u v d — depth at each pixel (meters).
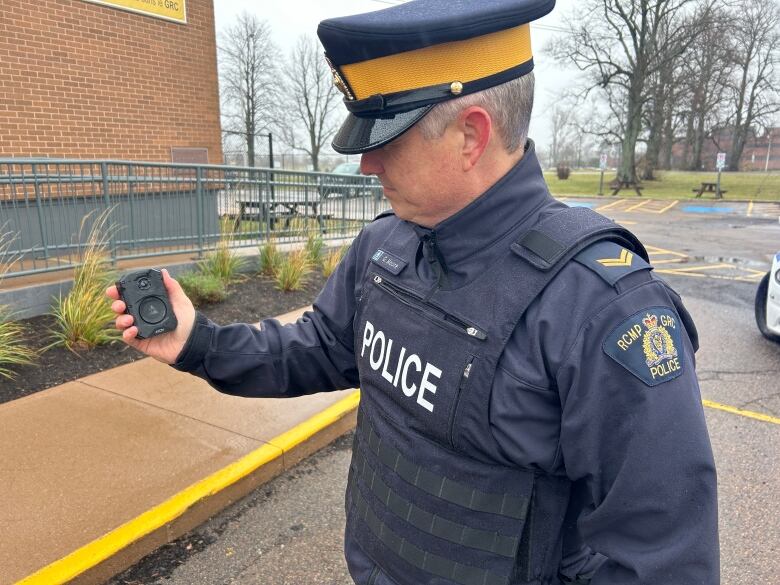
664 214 22.09
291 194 8.08
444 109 0.91
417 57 0.90
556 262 0.90
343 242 8.34
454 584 0.97
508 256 0.94
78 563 2.26
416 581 1.01
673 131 43.41
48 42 7.00
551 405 0.90
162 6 8.09
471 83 0.90
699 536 0.82
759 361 5.05
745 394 4.34
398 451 1.04
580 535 0.97
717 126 41.94
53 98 7.12
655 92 33.97
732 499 2.98
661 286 0.90
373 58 0.91
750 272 9.30
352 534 1.18
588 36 34.25
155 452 3.09
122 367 4.22
